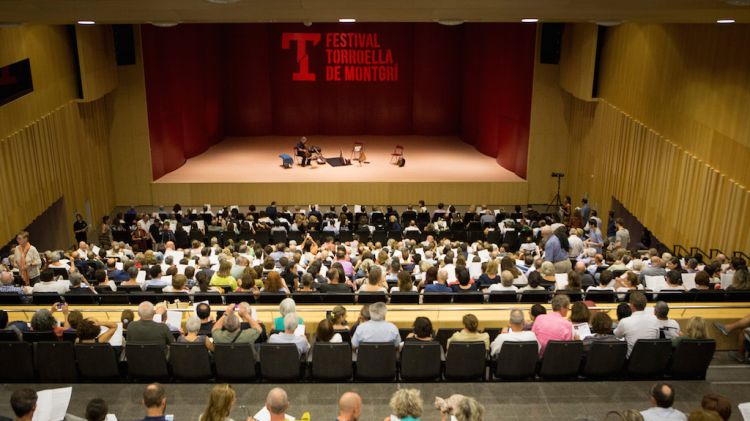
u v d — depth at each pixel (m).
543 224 18.45
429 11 10.38
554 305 8.66
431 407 7.96
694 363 8.36
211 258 13.62
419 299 10.57
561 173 23.48
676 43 16.64
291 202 23.45
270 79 29.36
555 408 7.95
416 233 17.86
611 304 9.99
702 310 9.69
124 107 22.45
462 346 8.18
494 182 23.80
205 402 8.02
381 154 26.97
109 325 8.81
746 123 13.64
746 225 13.69
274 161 25.89
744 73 13.67
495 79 25.58
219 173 24.27
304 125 29.91
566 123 23.69
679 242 16.53
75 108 19.77
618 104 20.39
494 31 25.28
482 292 9.95
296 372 8.28
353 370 8.53
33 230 18.27
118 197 23.38
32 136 17.00
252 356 8.22
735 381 8.56
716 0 9.18
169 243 14.42
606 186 21.05
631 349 8.49
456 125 29.83
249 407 7.91
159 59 23.34
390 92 29.56
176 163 24.80
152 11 10.39
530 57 23.28
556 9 10.23
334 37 28.81
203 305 8.91
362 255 13.34
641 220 18.69
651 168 17.97
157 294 10.02
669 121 17.12
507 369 8.28
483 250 14.29
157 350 8.17
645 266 12.09
